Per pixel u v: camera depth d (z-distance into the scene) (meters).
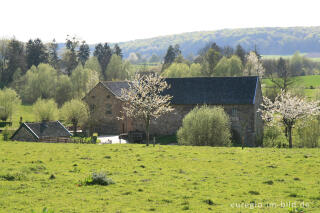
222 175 25.55
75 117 71.56
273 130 64.75
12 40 154.50
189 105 66.38
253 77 66.19
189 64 174.25
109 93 74.38
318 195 20.09
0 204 17.56
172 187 21.77
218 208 17.91
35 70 136.75
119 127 73.75
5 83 144.00
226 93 65.19
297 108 51.03
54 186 21.06
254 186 22.39
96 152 36.03
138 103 52.69
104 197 19.22
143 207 17.80
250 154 35.19
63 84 123.94
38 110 81.12
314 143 53.53
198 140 46.53
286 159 31.94
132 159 31.75
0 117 92.25
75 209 17.14
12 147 39.56
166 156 33.59
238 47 166.00
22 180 22.22
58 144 44.81
